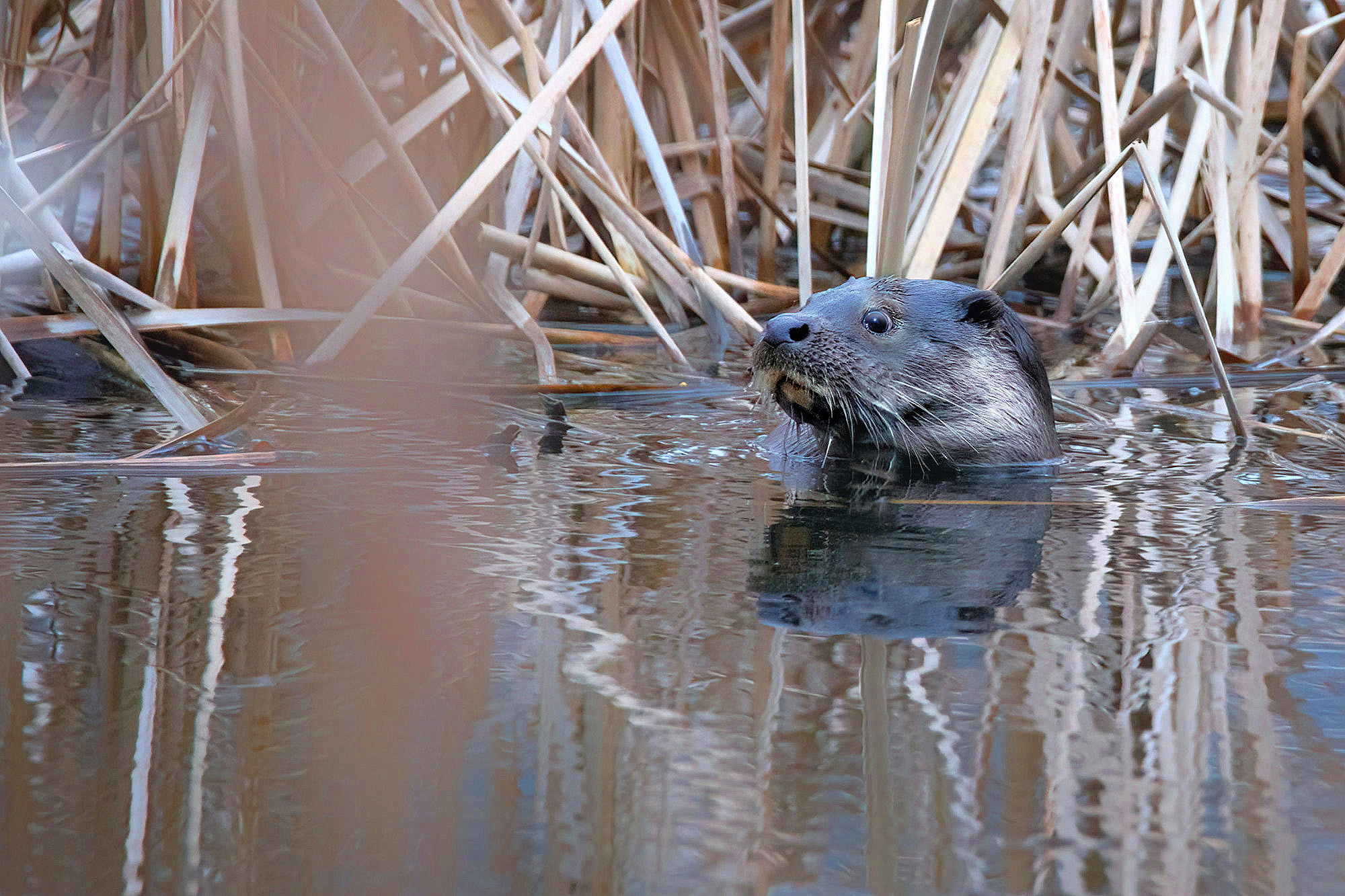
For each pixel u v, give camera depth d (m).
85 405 7.87
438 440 7.39
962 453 7.62
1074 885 2.71
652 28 13.09
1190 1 13.38
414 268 9.56
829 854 2.81
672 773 3.17
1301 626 4.33
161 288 9.41
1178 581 4.89
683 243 11.65
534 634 4.12
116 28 9.94
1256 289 12.09
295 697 3.57
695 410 8.75
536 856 2.78
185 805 2.96
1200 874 2.76
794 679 3.78
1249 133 11.91
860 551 5.30
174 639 3.99
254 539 5.18
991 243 11.53
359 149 11.27
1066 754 3.30
